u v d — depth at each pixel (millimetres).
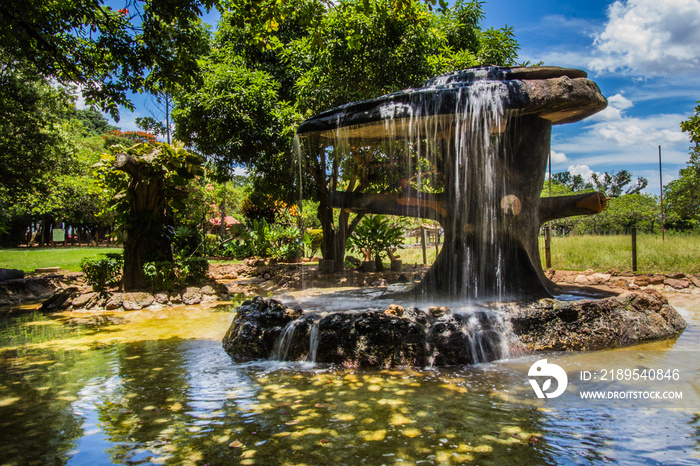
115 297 8719
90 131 48281
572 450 2434
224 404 3293
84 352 5117
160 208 10148
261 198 16578
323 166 12547
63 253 23953
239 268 15484
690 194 28125
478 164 5777
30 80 13750
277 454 2451
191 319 7414
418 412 3041
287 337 4656
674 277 8789
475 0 13266
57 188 21938
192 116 12305
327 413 3059
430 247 17781
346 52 10656
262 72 12672
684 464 2254
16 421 3018
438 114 5188
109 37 7656
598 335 4660
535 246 6305
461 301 5758
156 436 2732
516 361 4293
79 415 3115
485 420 2879
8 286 10633
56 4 7227
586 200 6129
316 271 13156
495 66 5941
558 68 5621
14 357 4922
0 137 13758
